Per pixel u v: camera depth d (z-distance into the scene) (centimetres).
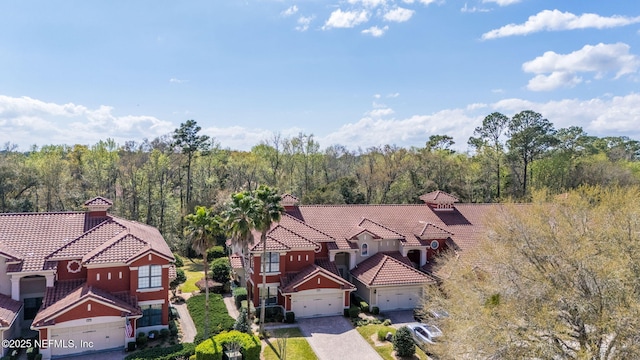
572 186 7038
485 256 2750
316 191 6612
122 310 2950
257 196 3284
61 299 2994
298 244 3800
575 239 2245
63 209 6475
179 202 7212
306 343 3133
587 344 1956
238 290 3975
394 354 2964
